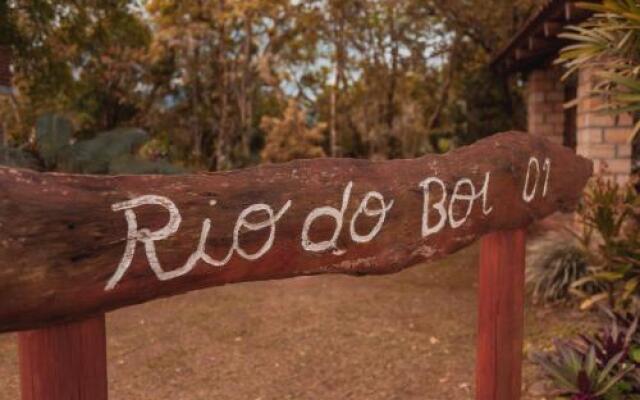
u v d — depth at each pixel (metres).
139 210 1.13
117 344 4.01
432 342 4.02
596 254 4.58
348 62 15.47
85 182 1.07
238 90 15.17
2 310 0.98
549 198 2.29
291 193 1.38
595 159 5.51
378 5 14.33
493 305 2.12
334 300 5.15
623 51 3.27
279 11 14.09
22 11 10.27
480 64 13.88
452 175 1.80
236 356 3.78
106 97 16.22
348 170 1.52
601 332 3.48
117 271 1.11
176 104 16.47
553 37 6.49
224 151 14.95
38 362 1.14
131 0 13.08
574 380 2.78
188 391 3.25
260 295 5.36
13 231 0.97
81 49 12.84
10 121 14.38
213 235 1.24
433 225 1.74
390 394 3.19
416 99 16.62
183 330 4.32
